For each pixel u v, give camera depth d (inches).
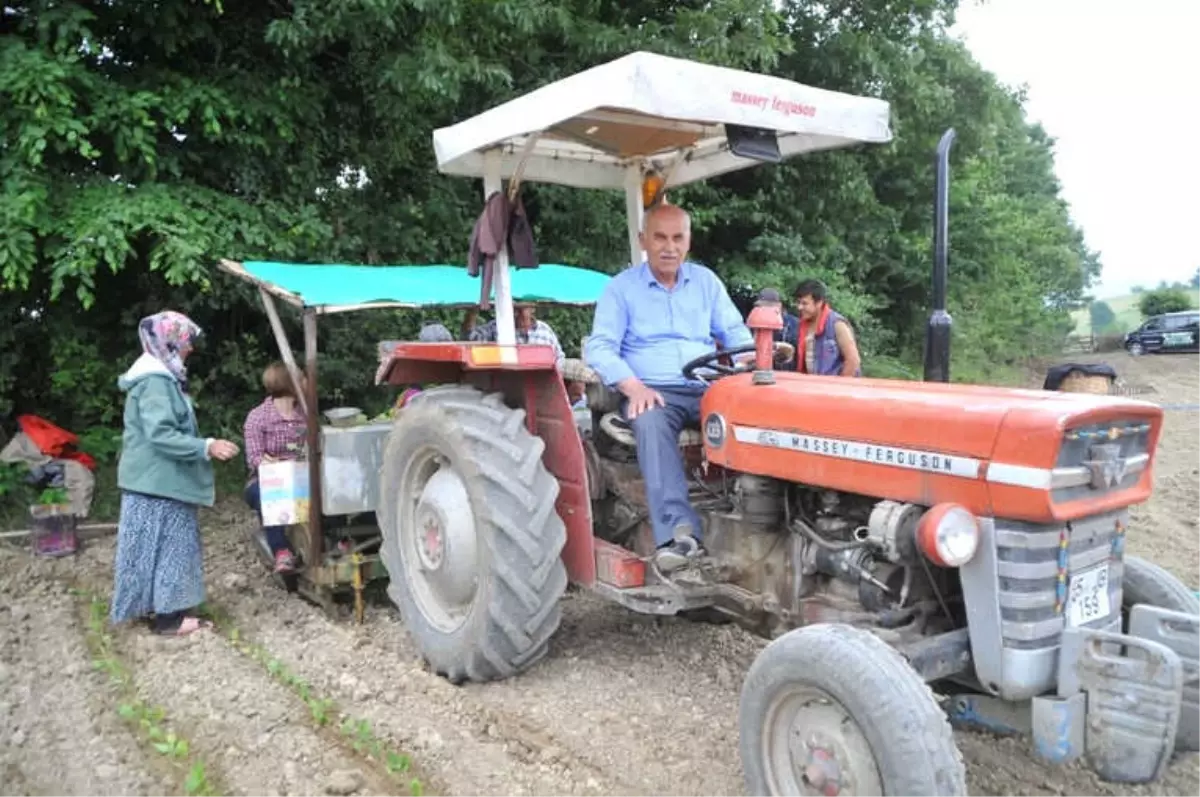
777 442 129.2
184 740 135.9
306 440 198.4
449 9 287.3
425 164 359.9
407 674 160.6
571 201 386.6
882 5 485.4
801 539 131.5
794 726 107.3
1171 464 390.0
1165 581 126.0
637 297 157.6
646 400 145.8
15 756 131.3
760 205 479.2
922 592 119.0
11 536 245.6
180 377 186.2
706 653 171.2
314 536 192.1
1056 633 104.8
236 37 302.5
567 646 173.9
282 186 312.2
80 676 160.2
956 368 770.2
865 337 567.2
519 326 283.6
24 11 263.9
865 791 99.0
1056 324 1402.6
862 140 145.9
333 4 278.2
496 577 147.6
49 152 261.3
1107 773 99.8
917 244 625.6
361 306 202.1
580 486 153.3
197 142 293.9
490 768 127.2
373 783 123.6
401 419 170.2
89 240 239.5
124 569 177.9
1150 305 1825.8
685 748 134.0
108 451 281.7
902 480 113.2
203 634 180.1
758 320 133.9
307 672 161.3
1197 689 107.7
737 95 128.7
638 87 121.2
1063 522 103.5
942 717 96.0
